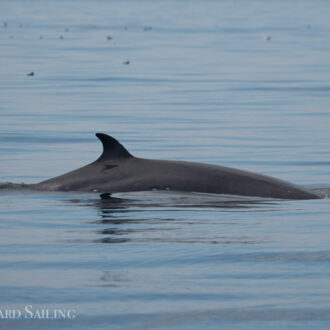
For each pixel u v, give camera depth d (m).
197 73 155.12
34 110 103.56
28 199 51.12
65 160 69.88
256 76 149.50
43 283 31.78
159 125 91.31
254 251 36.59
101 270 33.62
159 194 51.00
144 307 29.03
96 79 143.25
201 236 39.75
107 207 47.81
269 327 27.22
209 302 29.58
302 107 107.75
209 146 77.44
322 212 46.62
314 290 30.89
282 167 66.69
